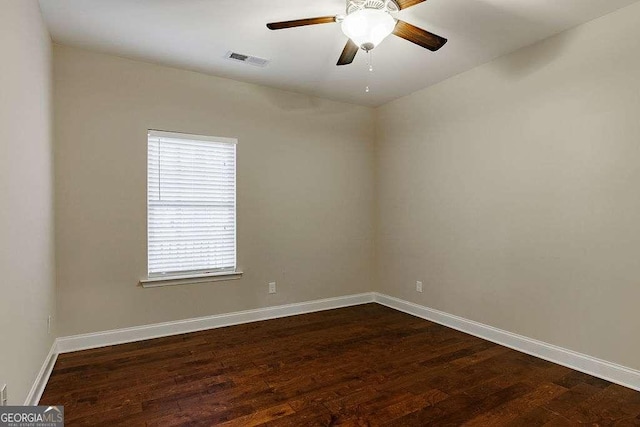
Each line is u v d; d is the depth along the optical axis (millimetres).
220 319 3793
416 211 4211
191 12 2549
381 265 4750
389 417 2117
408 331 3654
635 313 2439
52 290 2879
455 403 2277
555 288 2885
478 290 3504
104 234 3238
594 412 2174
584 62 2689
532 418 2111
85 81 3148
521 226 3125
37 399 2240
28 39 2131
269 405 2242
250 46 3070
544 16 2592
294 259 4254
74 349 3111
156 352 3084
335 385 2508
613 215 2541
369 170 4809
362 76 3738
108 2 2414
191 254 3664
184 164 3613
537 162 2998
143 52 3191
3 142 1635
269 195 4078
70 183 3092
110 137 3252
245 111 3916
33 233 2213
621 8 2482
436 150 3947
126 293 3336
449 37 2904
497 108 3311
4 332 1638
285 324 3885
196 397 2332
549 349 2920
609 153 2557
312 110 4363
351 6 2279
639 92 2410
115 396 2340
